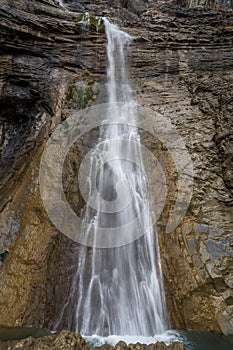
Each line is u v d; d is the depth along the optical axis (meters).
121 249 7.33
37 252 7.33
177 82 11.84
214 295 6.53
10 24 10.55
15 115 11.47
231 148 8.45
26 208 8.27
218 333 6.15
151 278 6.93
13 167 9.70
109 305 6.57
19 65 10.98
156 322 6.43
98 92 11.05
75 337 5.04
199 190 7.99
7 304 6.77
